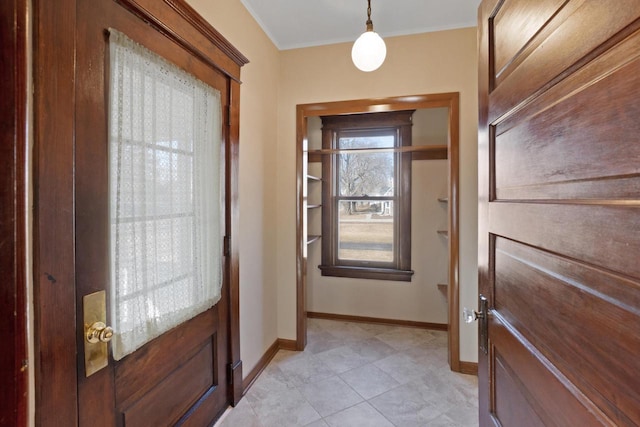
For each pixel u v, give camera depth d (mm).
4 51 578
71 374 849
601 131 510
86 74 894
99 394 954
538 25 698
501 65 901
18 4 594
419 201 2988
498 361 941
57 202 800
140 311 1091
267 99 2320
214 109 1544
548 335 669
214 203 1549
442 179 2932
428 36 2270
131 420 1084
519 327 802
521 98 773
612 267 489
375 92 2363
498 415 949
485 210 1020
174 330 1313
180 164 1290
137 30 1080
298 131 2500
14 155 582
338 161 3223
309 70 2477
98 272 939
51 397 790
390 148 2699
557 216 629
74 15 851
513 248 834
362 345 2609
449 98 2236
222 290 1674
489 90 979
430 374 2168
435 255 2953
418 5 2016
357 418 1720
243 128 1950
